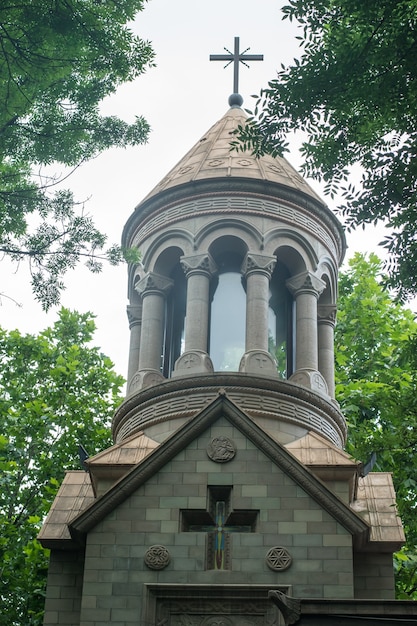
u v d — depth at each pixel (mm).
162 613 22188
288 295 29672
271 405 26750
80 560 24703
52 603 24234
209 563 22703
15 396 39375
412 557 31781
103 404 39562
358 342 41219
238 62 35000
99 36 24062
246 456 23516
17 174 24344
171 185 30078
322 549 22453
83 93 24875
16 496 36656
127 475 23328
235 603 22156
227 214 29109
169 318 29719
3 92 24078
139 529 22906
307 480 23062
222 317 28812
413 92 21266
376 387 36938
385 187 22625
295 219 29594
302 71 21797
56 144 24609
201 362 27297
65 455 37312
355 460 25125
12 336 40688
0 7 22938
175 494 23219
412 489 32250
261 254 28656
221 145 31594
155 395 27281
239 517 23078
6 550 33719
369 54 21312
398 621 18656
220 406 23906
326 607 18922
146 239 30094
